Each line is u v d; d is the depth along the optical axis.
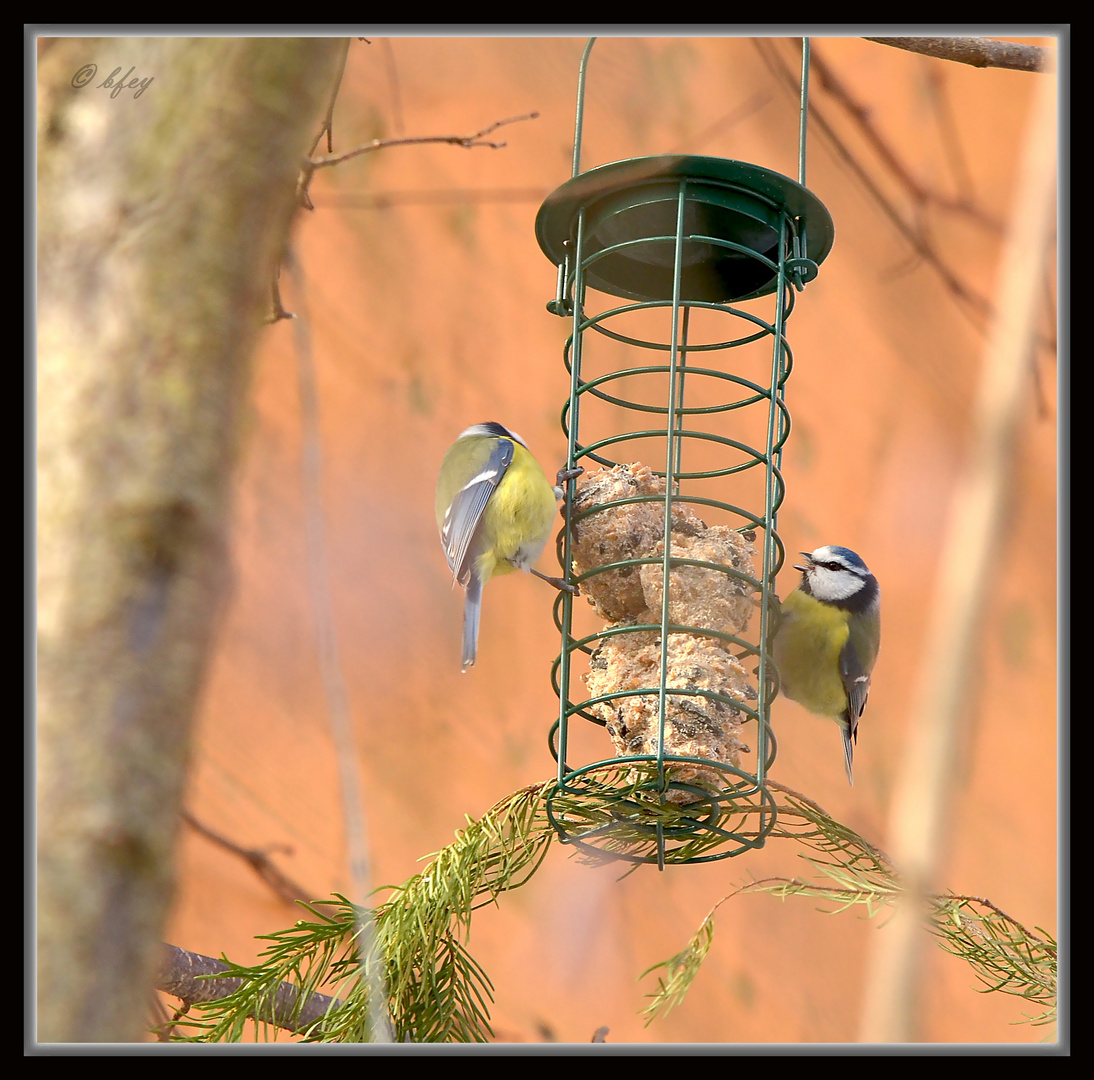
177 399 2.92
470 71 12.64
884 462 12.31
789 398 14.26
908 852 3.68
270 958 7.89
